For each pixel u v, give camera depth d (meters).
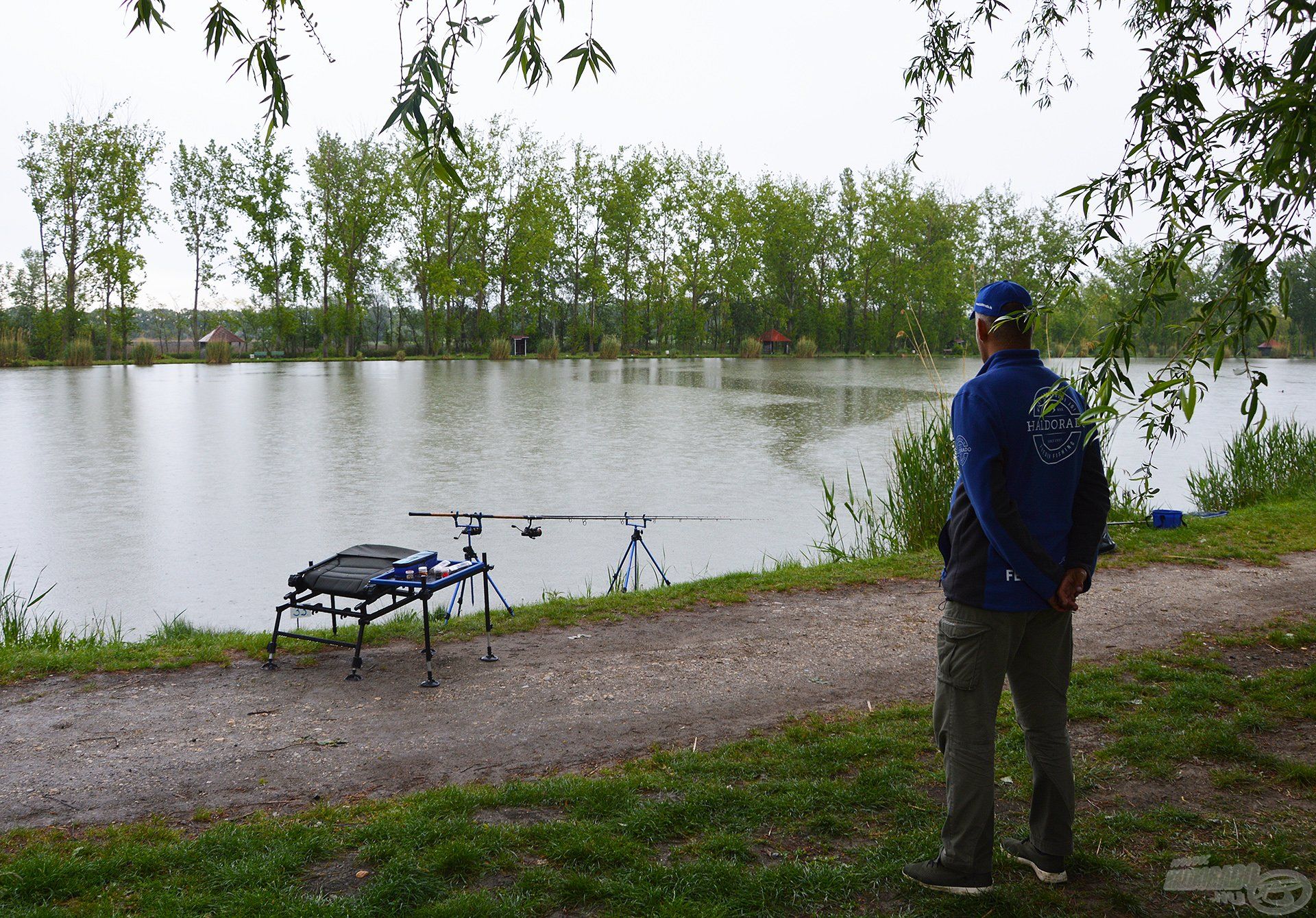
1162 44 4.61
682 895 2.89
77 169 60.84
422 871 3.03
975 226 81.50
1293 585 7.31
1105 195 3.31
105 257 60.97
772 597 7.15
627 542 10.77
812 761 3.97
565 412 26.11
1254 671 5.19
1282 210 2.65
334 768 4.06
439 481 14.72
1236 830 3.27
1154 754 3.96
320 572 5.43
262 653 5.69
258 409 26.91
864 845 3.22
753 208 85.38
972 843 2.80
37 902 2.91
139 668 5.39
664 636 6.11
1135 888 2.89
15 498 13.37
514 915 2.79
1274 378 42.06
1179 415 23.30
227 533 11.23
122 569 9.67
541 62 3.41
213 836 3.32
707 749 4.22
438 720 4.63
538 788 3.65
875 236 82.69
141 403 28.78
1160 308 2.68
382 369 53.69
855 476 15.20
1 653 5.69
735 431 21.47
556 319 83.94
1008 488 2.70
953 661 2.79
